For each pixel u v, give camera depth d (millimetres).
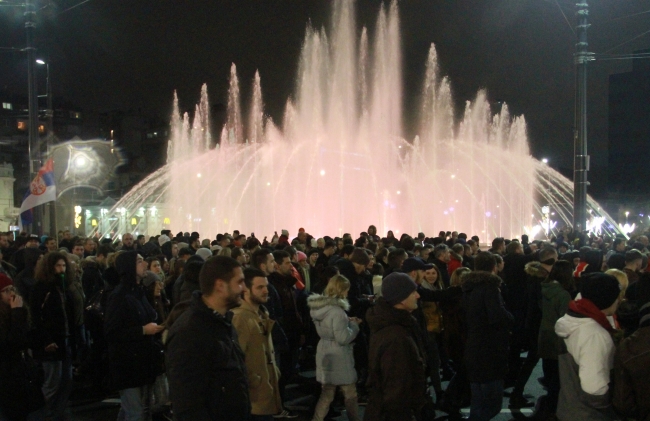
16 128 89562
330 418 7594
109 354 6121
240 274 4039
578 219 16703
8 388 5398
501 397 6398
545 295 7535
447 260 9898
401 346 4906
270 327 5555
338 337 6520
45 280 7078
